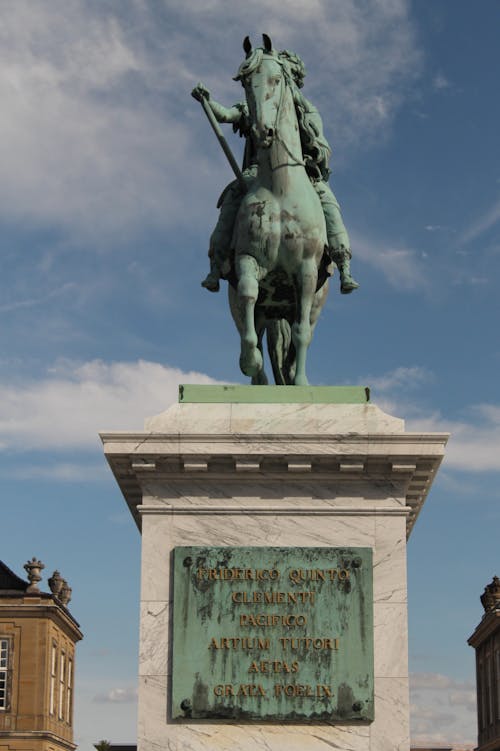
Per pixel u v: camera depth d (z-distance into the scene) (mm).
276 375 11312
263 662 8672
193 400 9305
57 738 53188
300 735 8555
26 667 51906
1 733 50938
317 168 10648
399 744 8516
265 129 9711
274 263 9953
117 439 8984
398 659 8688
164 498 9062
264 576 8836
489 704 56312
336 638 8719
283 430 9055
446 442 8938
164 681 8680
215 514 9008
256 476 9062
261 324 10750
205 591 8820
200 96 10484
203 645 8711
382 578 8867
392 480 9070
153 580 8891
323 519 9000
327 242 10422
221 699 8602
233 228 10539
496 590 56188
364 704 8562
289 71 10281
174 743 8562
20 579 54844
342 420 9102
